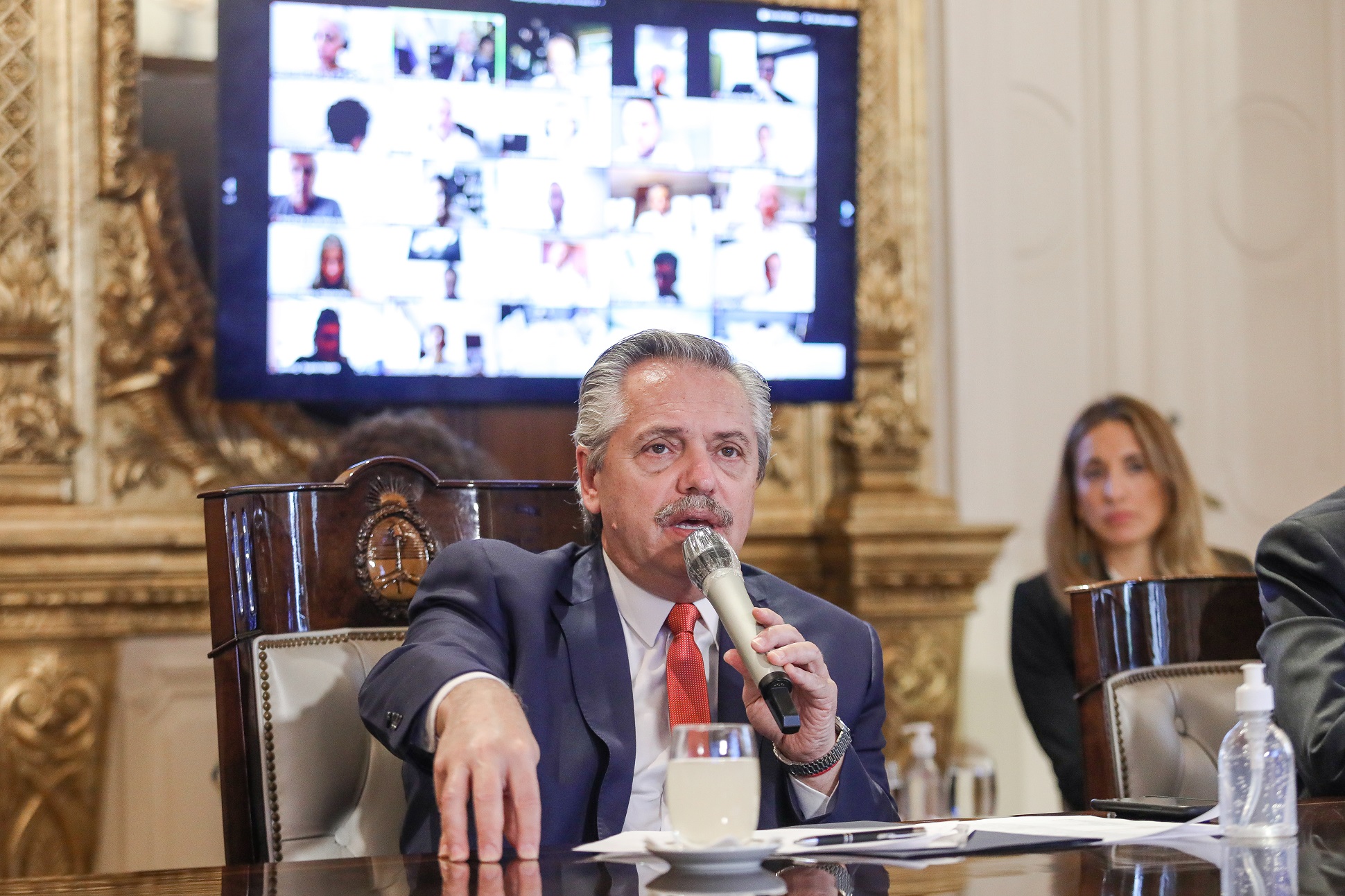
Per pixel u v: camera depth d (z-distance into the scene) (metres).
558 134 10.52
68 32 10.13
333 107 10.02
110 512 10.05
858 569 11.31
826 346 11.20
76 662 9.88
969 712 12.21
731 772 3.33
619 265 10.69
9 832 9.68
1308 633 4.71
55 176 10.09
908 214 12.07
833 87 11.17
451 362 10.33
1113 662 5.60
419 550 5.38
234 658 4.95
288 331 10.02
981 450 12.35
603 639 4.84
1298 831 3.74
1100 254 12.99
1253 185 13.40
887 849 3.57
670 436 4.80
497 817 3.56
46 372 9.97
